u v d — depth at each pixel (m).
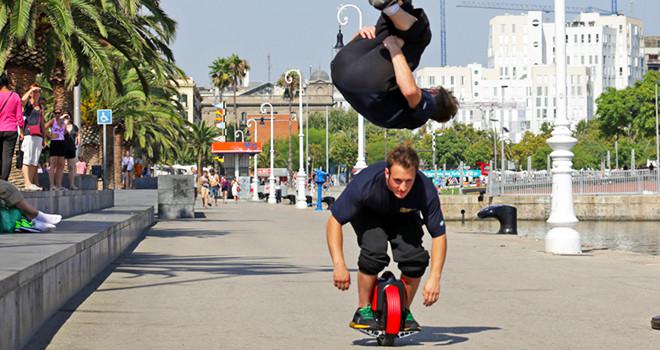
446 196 71.12
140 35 28.05
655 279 13.65
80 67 26.05
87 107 45.62
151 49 28.34
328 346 8.01
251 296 11.43
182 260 16.64
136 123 54.47
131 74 46.06
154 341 8.27
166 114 52.00
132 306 10.49
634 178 78.31
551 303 10.86
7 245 10.75
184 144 100.31
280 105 185.25
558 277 13.90
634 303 10.86
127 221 19.03
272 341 8.27
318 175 49.03
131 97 46.28
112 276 13.70
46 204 17.12
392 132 161.38
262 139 182.75
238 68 122.75
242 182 80.44
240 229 27.88
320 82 186.12
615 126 139.75
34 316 8.58
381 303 7.69
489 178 75.25
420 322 9.40
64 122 20.52
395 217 7.64
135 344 8.12
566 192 19.31
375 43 6.52
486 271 14.87
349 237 24.11
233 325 9.19
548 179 76.88
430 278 7.59
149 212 29.11
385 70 6.44
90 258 12.79
